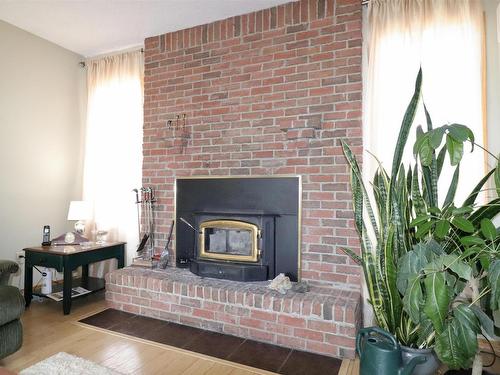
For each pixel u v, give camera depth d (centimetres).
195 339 225
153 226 311
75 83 371
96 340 222
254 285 246
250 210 271
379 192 163
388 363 129
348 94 246
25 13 289
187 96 303
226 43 289
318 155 252
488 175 144
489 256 118
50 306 284
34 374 179
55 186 351
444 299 111
